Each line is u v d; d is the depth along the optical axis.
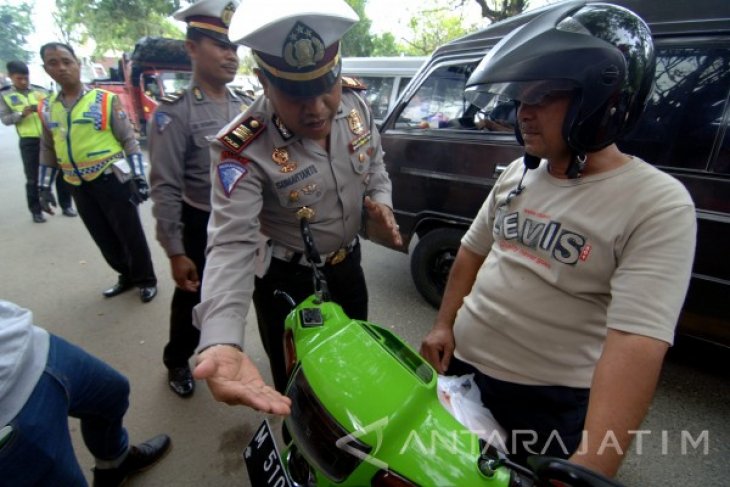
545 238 0.92
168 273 3.60
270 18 0.95
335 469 0.74
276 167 1.20
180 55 9.51
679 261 0.73
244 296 1.02
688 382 2.22
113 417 1.39
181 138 1.77
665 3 1.84
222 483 1.73
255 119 1.19
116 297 3.20
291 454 0.97
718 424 1.96
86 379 1.18
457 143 2.47
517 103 1.00
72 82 2.67
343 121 1.34
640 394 0.70
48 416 0.98
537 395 0.99
